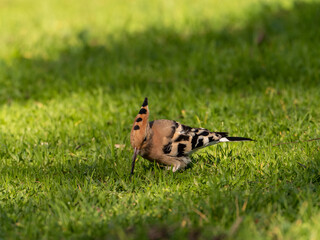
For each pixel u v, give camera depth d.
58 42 20.98
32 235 6.96
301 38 17.88
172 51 18.19
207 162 9.51
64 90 15.15
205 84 14.58
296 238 6.22
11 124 12.80
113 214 7.43
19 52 19.38
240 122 11.54
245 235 6.24
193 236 6.50
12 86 16.06
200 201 7.63
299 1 22.34
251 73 14.95
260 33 18.34
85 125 12.25
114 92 14.76
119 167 9.35
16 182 9.19
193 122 11.82
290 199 7.52
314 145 9.72
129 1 27.78
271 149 9.72
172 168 9.28
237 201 7.30
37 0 31.48
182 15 22.75
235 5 23.64
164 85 14.68
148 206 7.75
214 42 18.47
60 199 8.14
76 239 6.73
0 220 7.55
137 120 8.76
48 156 10.45
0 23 25.16
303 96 12.73
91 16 25.08
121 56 18.25
